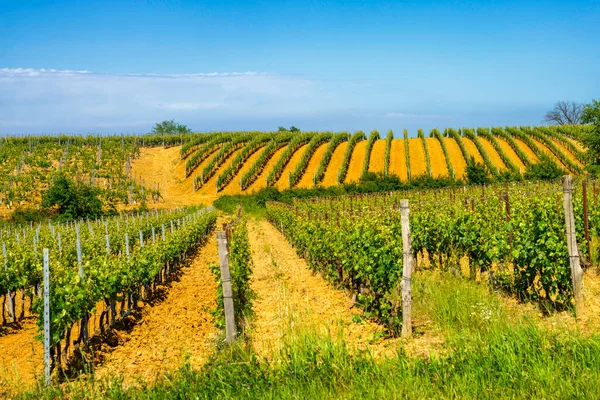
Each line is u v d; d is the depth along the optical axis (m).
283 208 28.92
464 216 11.27
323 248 12.95
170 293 13.32
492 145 62.84
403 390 4.88
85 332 8.35
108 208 44.34
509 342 5.48
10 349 8.86
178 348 8.13
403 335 7.21
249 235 27.86
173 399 5.50
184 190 59.41
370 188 50.19
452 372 5.04
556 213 9.77
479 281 10.35
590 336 5.65
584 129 52.88
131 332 9.54
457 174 56.41
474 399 4.52
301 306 10.05
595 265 10.28
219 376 5.72
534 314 7.39
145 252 12.70
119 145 69.56
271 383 5.45
